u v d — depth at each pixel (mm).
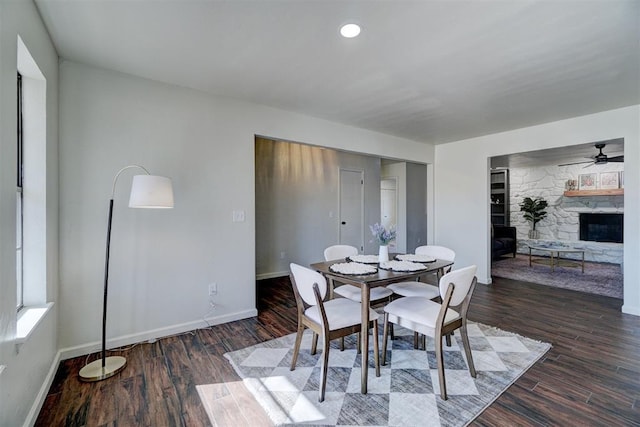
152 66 2496
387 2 1707
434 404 1834
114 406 1826
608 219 6516
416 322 2076
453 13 1808
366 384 1953
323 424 1675
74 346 2404
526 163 6965
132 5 1736
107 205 2541
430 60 2389
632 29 1969
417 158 5230
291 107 3479
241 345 2639
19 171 1931
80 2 1711
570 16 1835
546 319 3238
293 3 1718
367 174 6488
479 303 3777
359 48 2213
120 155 2596
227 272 3176
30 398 1657
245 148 3285
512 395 1922
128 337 2637
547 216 7285
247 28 1968
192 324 2961
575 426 1646
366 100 3254
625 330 2930
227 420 1714
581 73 2604
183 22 1905
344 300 2418
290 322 3188
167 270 2830
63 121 2350
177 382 2074
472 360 2141
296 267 2100
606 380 2082
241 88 2941
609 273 5406
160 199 2246
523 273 5453
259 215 5191
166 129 2814
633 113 3410
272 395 1934
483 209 4863
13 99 1426
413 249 7012
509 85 2859
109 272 2559
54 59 2189
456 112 3652
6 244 1344
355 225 6316
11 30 1411
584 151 5445
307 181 5699
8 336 1359
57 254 2305
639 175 3359
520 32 2006
